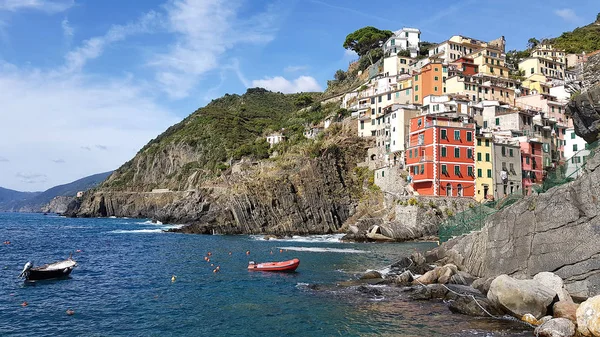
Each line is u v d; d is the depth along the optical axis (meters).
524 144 99.12
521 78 137.50
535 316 28.36
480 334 26.31
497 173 93.81
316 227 104.69
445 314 30.88
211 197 140.25
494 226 39.31
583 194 32.88
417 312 31.53
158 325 29.33
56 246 76.62
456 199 89.06
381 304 34.00
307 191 107.50
